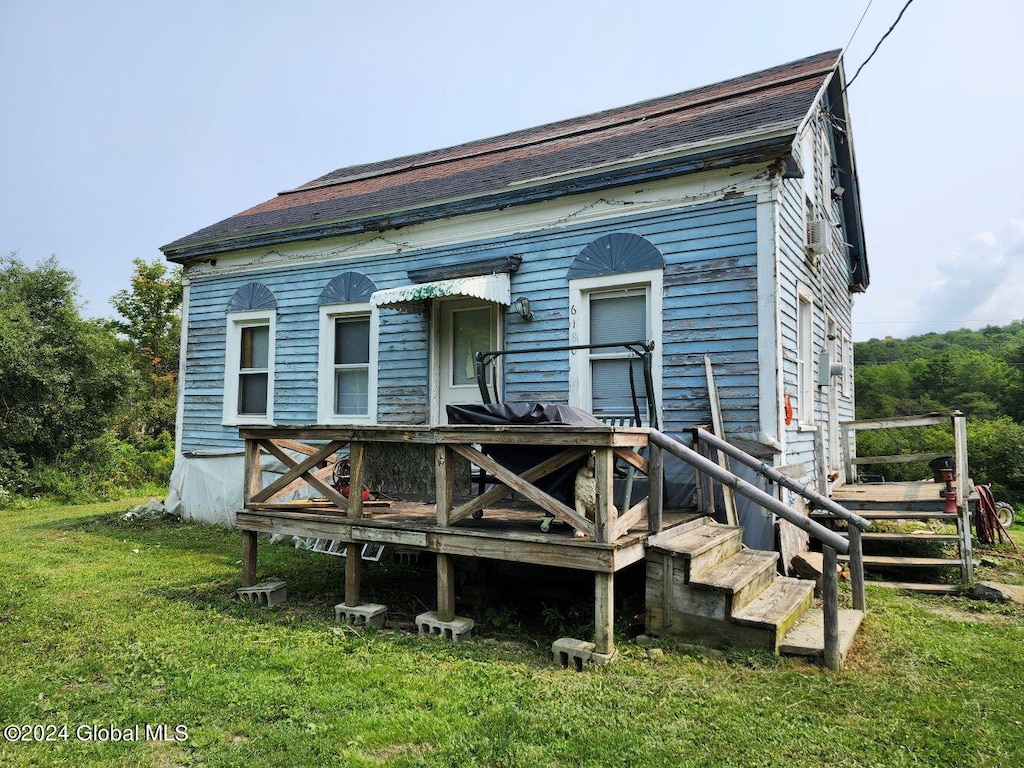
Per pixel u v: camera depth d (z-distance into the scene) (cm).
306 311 873
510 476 404
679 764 253
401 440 444
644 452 588
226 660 366
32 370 1459
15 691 321
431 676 344
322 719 292
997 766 257
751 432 572
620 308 660
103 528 895
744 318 583
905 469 1574
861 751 267
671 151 599
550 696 317
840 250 1137
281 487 511
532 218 705
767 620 378
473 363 755
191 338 984
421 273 766
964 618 482
